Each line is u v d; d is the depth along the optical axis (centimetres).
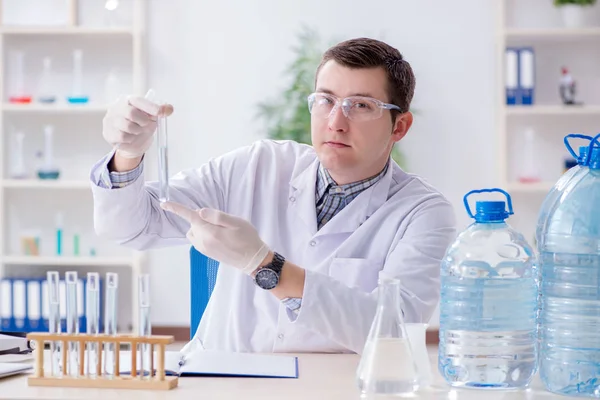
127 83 548
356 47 203
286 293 173
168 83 548
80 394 143
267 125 544
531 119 540
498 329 154
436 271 202
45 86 530
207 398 141
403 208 216
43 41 547
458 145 542
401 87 208
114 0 532
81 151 551
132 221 203
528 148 522
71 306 153
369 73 200
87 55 547
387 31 542
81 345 150
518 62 516
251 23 545
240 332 219
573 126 538
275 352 212
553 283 152
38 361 151
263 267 170
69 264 539
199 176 233
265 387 152
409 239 207
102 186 197
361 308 174
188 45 546
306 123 520
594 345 147
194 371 162
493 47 540
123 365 166
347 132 202
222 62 546
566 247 150
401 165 529
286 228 226
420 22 540
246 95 546
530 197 543
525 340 154
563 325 150
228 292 226
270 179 232
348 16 542
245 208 230
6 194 549
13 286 516
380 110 202
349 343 176
